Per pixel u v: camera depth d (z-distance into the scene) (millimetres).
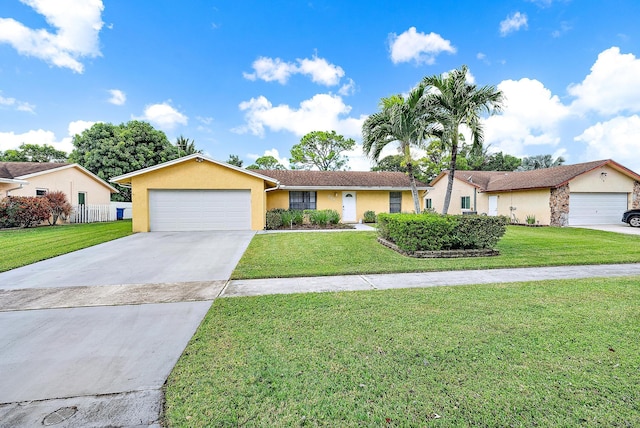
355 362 2770
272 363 2762
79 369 2695
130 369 2688
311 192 18109
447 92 8984
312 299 4566
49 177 17422
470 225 8039
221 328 3539
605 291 4891
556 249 8867
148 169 12695
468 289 5062
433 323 3641
